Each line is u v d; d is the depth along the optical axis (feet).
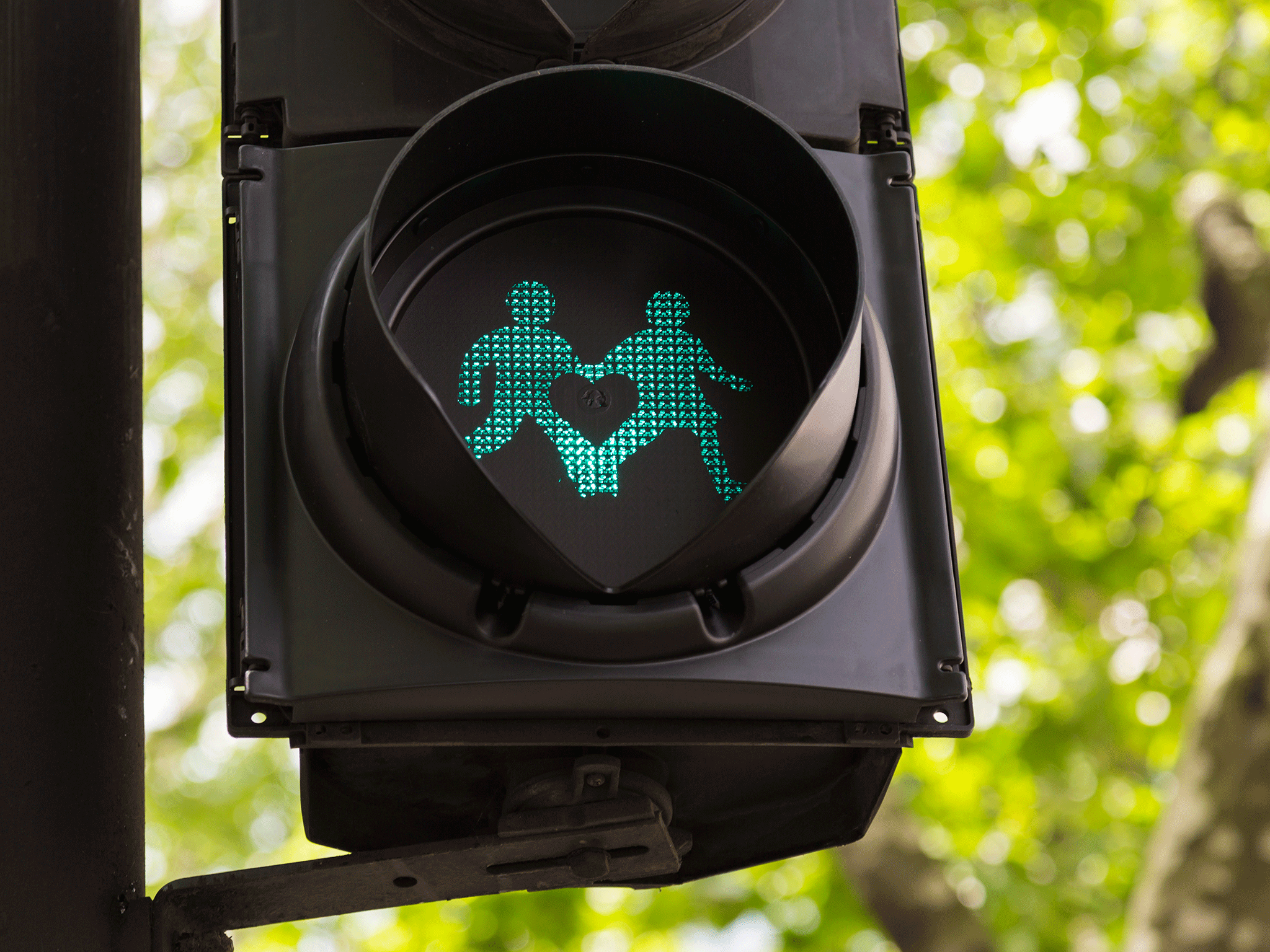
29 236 5.77
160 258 26.35
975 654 22.50
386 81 5.68
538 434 5.03
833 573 4.87
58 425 5.57
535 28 5.69
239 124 5.64
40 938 4.91
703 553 4.58
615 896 22.75
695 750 5.44
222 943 5.38
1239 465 22.41
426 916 22.25
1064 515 23.56
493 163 5.37
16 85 5.99
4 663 5.16
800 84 6.07
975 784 21.67
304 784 5.37
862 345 5.22
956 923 18.94
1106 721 22.26
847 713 4.89
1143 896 11.95
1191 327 24.85
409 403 4.44
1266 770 11.51
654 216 5.48
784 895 22.50
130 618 5.64
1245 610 12.39
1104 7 23.52
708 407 5.18
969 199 23.95
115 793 5.31
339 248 5.31
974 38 23.90
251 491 4.83
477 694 4.55
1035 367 24.72
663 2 5.73
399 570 4.58
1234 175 23.58
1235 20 24.18
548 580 4.55
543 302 5.28
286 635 4.62
